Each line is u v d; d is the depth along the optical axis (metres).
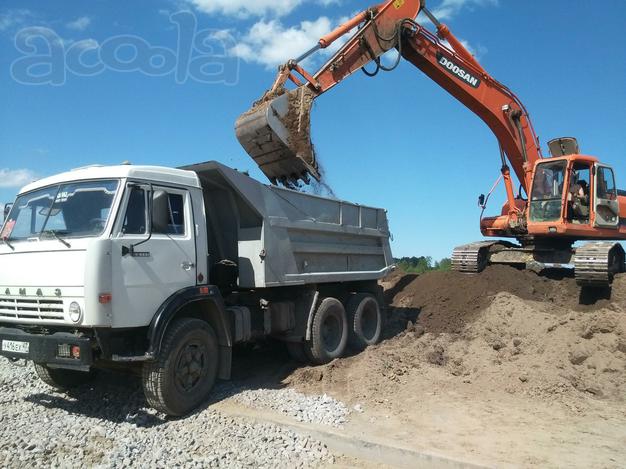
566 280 10.79
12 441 5.09
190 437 5.30
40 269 5.57
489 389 7.07
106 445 5.12
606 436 5.50
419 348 8.66
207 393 6.20
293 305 8.17
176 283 6.06
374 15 10.29
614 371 7.54
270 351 9.21
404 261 20.64
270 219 7.39
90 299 5.20
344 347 8.64
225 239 7.71
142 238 5.72
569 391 6.94
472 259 11.78
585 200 11.20
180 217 6.33
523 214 12.01
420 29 10.81
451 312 10.42
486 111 11.84
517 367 7.57
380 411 6.14
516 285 10.77
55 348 5.43
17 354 5.70
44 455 4.86
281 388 6.98
